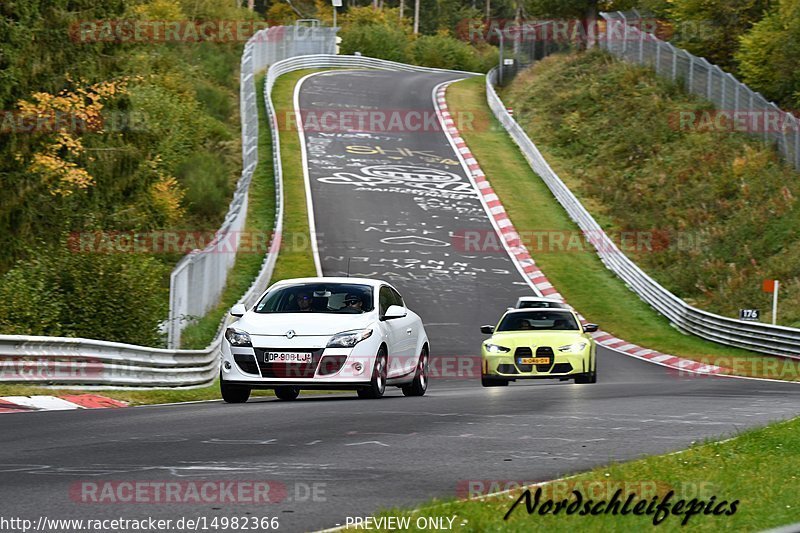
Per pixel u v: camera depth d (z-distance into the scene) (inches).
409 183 7313.0
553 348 3009.4
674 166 7322.8
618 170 7687.0
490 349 3056.1
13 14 4549.7
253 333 2151.8
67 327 3093.0
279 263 5561.0
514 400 2237.9
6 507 994.1
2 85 4512.8
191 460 1286.9
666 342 4704.7
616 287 5684.1
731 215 6353.3
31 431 1584.6
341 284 2351.1
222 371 2169.0
